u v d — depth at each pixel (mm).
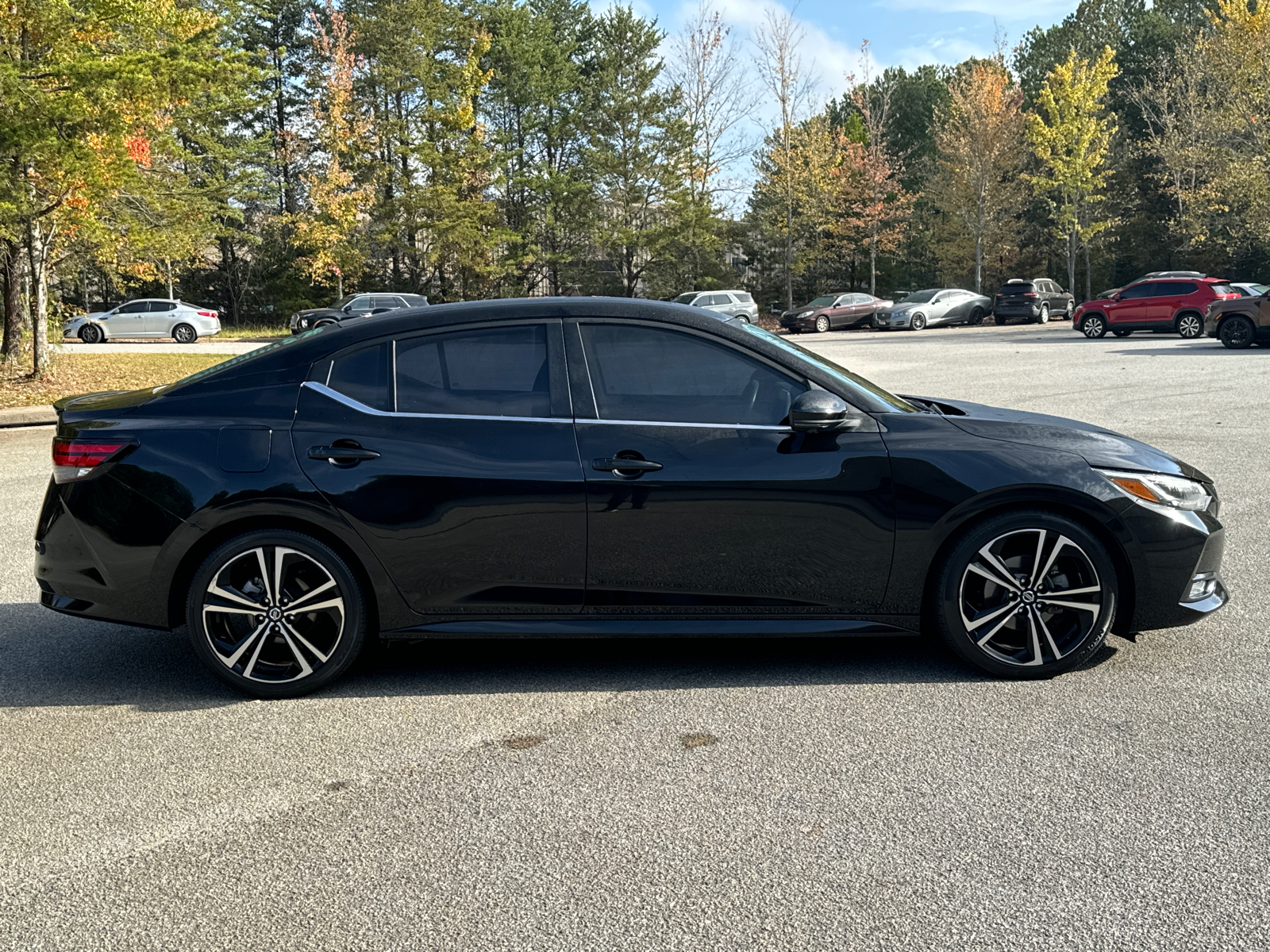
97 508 3855
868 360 22125
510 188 49719
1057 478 3814
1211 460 8648
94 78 13820
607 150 47969
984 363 19812
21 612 5195
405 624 3904
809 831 2803
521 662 4281
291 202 48562
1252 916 2355
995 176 47781
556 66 49750
